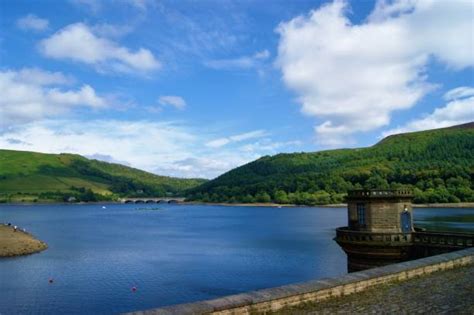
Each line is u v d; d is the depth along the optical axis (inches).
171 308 598.9
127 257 3634.4
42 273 2908.5
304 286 744.3
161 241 4835.1
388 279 885.2
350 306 723.4
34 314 2010.3
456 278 933.8
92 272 2960.1
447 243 1609.3
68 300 2240.4
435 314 684.1
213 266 3181.6
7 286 2529.5
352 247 1775.3
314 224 6565.0
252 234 5408.5
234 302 641.0
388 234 1696.6
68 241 4810.5
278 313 681.0
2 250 3663.9
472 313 689.0
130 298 2295.8
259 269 3026.6
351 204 1840.6
